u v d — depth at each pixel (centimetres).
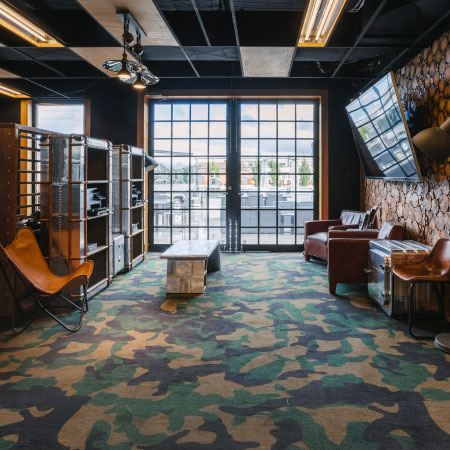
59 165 423
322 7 402
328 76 614
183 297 475
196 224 791
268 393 251
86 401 241
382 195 620
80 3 379
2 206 392
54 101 766
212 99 775
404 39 442
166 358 305
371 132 542
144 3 379
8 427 214
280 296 480
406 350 320
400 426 215
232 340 342
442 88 411
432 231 438
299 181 782
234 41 469
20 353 314
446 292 397
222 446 198
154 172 790
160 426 215
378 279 427
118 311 421
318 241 650
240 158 781
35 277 384
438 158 348
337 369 286
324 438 205
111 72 605
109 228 522
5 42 484
